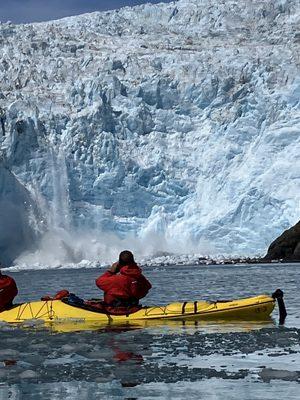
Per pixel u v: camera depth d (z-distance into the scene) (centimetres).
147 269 13862
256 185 18900
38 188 19062
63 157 19200
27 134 19025
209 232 18938
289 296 5353
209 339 2764
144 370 2123
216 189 19738
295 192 18450
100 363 2259
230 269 12562
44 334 2961
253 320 3416
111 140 19388
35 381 1995
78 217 19175
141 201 19650
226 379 1984
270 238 18188
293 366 2172
